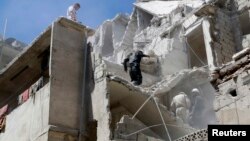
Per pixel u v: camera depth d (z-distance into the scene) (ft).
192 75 82.23
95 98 51.96
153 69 94.94
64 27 55.77
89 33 57.67
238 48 95.04
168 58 98.22
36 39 57.00
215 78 45.19
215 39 93.30
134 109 59.98
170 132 59.88
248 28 99.14
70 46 55.16
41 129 49.08
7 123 57.21
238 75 42.73
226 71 44.29
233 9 101.04
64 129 48.85
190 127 60.49
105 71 52.75
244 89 41.60
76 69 54.19
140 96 56.80
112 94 57.36
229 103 42.50
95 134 51.44
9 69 61.82
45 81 57.06
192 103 72.28
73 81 53.06
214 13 98.12
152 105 57.98
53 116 49.11
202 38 103.71
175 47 102.53
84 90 53.42
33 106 52.80
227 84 43.62
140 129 52.85
